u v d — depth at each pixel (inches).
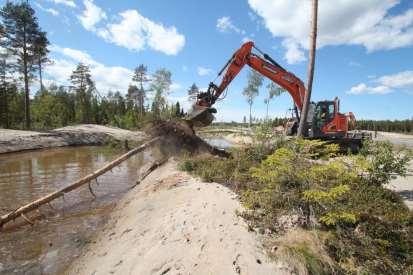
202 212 249.3
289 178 226.5
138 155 802.2
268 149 430.0
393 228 215.6
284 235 198.2
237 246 185.6
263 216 228.2
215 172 375.6
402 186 353.1
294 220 216.5
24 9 1255.5
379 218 226.4
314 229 197.3
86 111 2010.3
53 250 251.0
